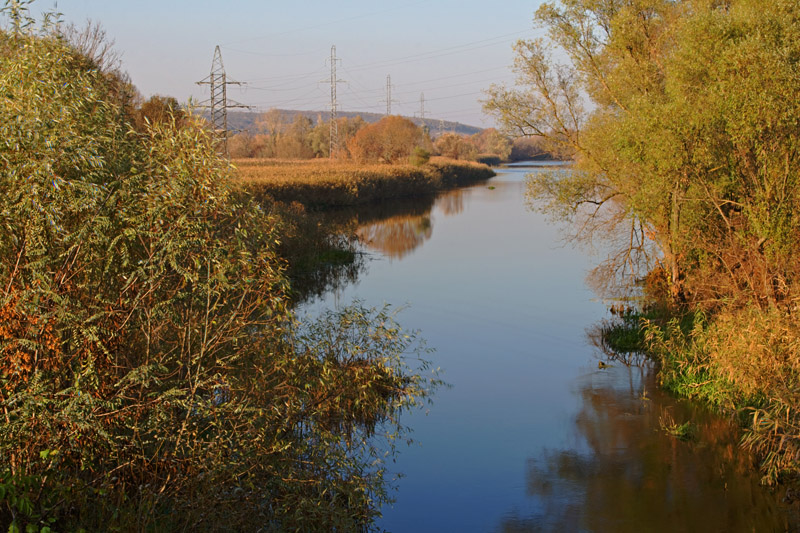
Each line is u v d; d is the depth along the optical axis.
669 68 13.84
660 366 12.96
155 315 6.19
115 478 5.84
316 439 7.25
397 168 60.50
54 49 6.19
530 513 7.88
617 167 16.66
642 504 8.04
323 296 18.45
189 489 5.96
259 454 6.33
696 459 9.16
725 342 10.96
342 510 6.58
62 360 5.73
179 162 6.05
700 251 15.43
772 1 12.76
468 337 14.91
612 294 18.81
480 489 8.46
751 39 11.78
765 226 11.97
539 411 10.91
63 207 5.72
